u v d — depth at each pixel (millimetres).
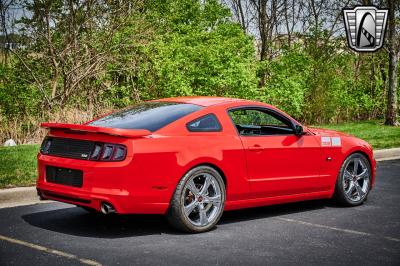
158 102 6254
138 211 5105
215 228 5723
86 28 14734
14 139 13062
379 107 25906
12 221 5809
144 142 5098
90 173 5023
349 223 6078
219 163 5594
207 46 15898
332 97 21703
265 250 4867
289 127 6570
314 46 22125
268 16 26922
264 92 18578
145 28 15195
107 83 15625
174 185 5234
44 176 5488
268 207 6980
